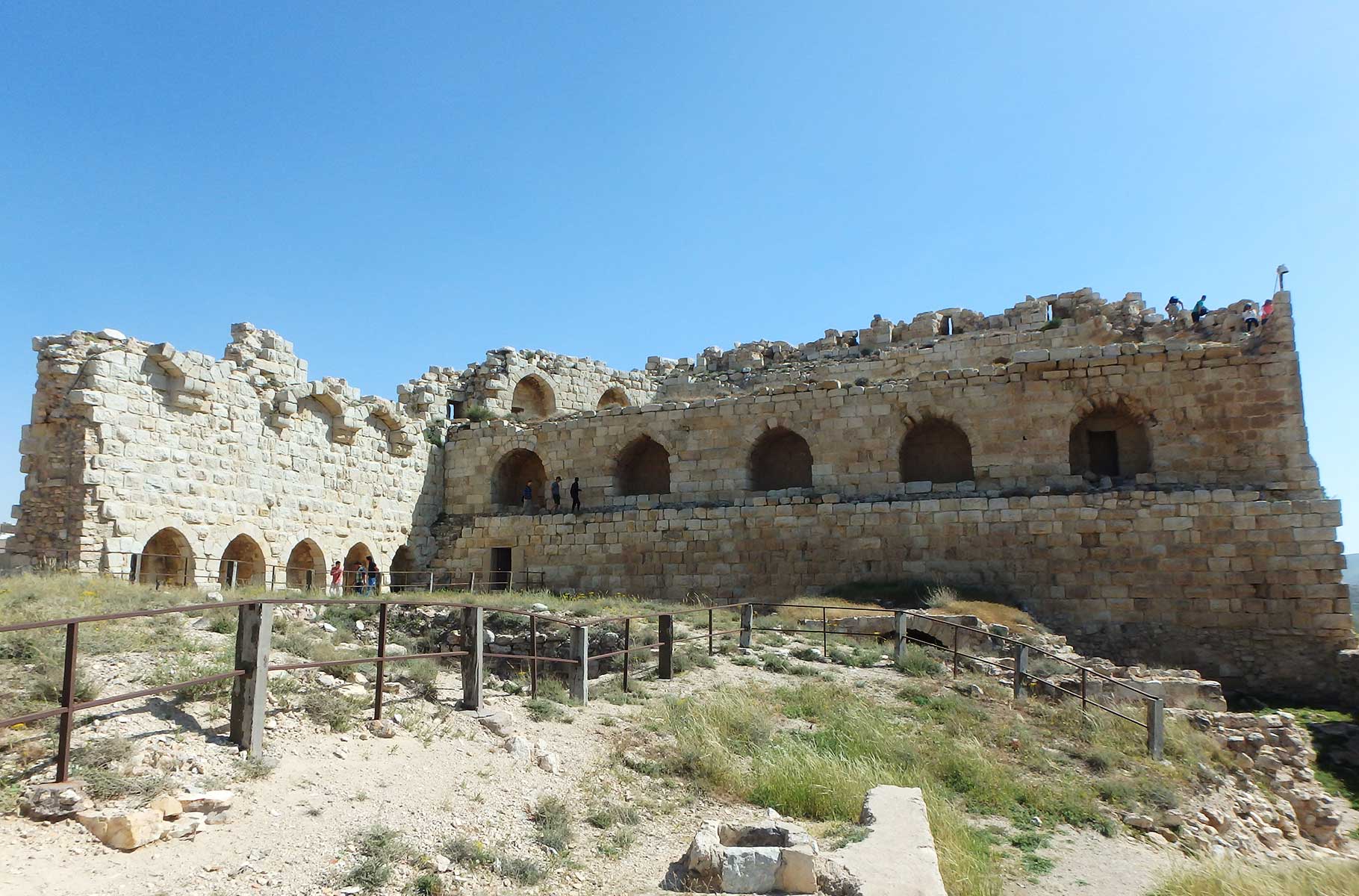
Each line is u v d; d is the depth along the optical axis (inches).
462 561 1576.0
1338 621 1053.8
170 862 282.8
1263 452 1159.0
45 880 256.7
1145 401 1219.2
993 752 608.4
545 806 389.1
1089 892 404.2
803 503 1333.7
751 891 319.6
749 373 1971.0
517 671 863.1
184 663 472.4
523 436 1608.0
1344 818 730.2
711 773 476.7
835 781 464.4
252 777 353.1
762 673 776.3
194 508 1077.1
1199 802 596.4
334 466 1360.7
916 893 308.5
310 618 780.6
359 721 447.2
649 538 1425.9
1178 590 1123.9
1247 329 1364.4
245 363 1190.3
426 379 1679.4
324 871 296.5
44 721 358.3
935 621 948.0
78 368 972.6
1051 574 1181.1
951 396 1312.7
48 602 595.5
